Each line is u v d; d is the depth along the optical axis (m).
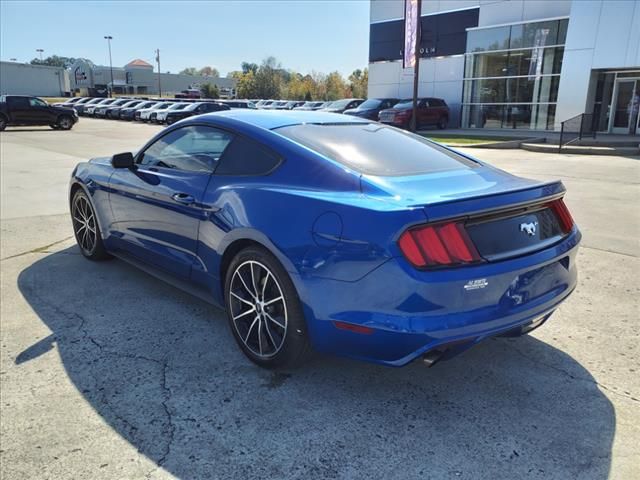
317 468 2.23
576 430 2.46
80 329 3.51
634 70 19.69
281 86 88.06
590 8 19.89
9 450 2.32
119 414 2.58
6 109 24.09
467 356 3.18
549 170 11.60
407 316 2.33
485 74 24.94
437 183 2.76
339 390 2.81
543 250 2.68
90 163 4.84
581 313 3.76
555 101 22.58
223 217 3.08
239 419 2.55
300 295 2.65
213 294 3.37
